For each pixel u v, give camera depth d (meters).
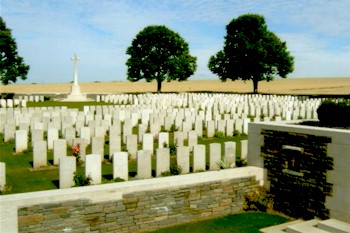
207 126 19.66
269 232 9.62
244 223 10.25
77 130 19.09
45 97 44.94
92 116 21.19
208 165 13.83
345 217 9.52
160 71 62.06
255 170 11.52
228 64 58.06
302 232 9.25
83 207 8.79
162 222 9.90
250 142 12.09
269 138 11.48
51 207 8.45
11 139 17.58
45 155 13.12
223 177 10.88
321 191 10.06
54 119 19.52
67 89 93.50
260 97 40.00
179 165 12.54
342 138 9.48
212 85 116.06
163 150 12.16
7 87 108.44
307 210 10.46
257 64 55.06
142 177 11.78
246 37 55.91
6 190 10.24
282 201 11.16
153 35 60.47
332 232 9.18
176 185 10.04
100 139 14.10
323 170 9.98
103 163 14.02
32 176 11.95
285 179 11.05
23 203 8.16
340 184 9.59
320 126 11.49
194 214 10.41
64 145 13.35
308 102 33.25
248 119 21.00
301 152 10.52
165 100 35.91
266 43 55.41
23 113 21.36
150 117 21.72
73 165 10.66
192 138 16.12
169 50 62.03
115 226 9.23
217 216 10.80
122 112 23.98
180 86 110.19
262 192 11.57
